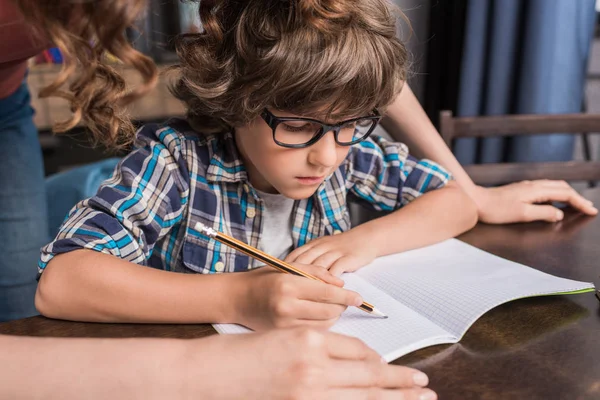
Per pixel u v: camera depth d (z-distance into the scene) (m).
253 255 0.66
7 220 1.23
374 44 0.70
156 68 0.50
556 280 0.71
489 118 1.37
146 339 0.50
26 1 0.45
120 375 0.46
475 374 0.53
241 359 0.47
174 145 0.84
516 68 1.93
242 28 0.69
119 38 0.46
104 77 0.55
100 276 0.64
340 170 0.95
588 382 0.52
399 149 0.99
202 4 0.73
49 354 0.48
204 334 0.61
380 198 0.98
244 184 0.87
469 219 0.93
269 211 0.91
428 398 0.48
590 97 3.48
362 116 0.72
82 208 0.74
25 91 1.24
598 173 1.39
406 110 1.03
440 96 2.13
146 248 0.77
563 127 1.39
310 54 0.66
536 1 1.82
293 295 0.60
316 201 0.93
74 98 0.52
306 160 0.71
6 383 0.46
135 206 0.75
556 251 0.85
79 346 0.49
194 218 0.85
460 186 0.98
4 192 1.21
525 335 0.60
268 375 0.46
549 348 0.58
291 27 0.67
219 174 0.85
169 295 0.63
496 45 1.90
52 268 0.66
